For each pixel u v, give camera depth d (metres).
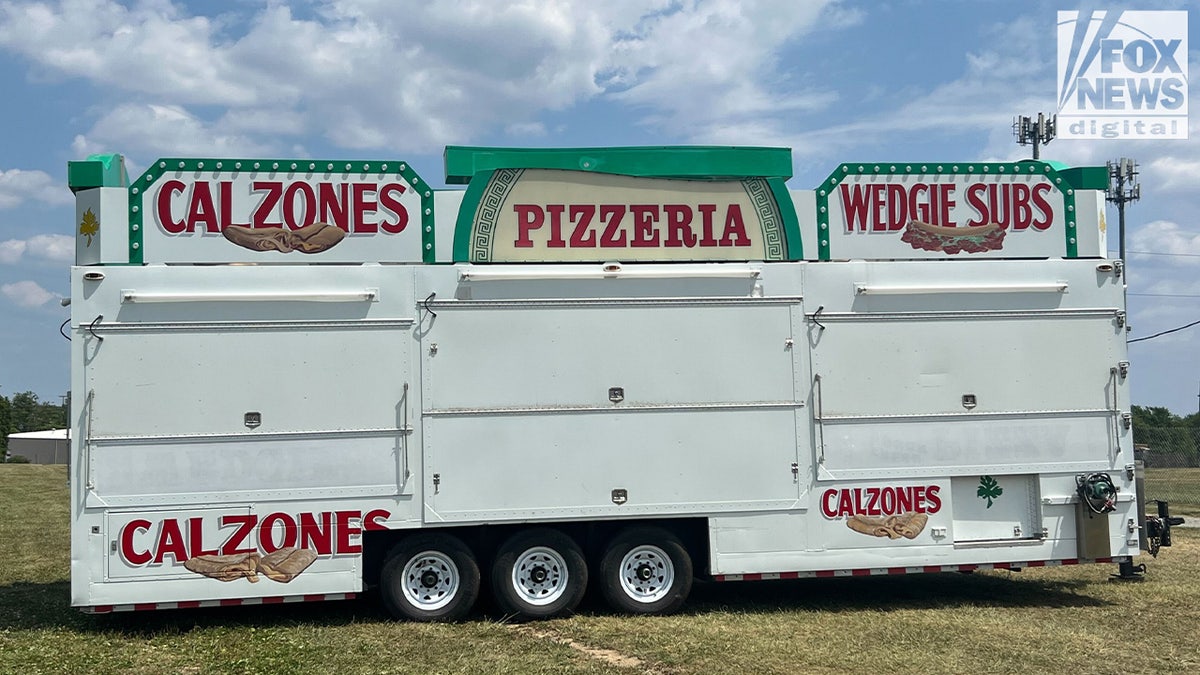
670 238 9.47
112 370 8.41
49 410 85.25
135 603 8.30
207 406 8.51
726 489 9.15
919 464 9.44
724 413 9.20
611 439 9.03
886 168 9.88
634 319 9.16
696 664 7.37
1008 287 9.69
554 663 7.35
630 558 9.12
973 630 8.51
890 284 9.54
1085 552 9.57
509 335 8.98
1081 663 7.44
